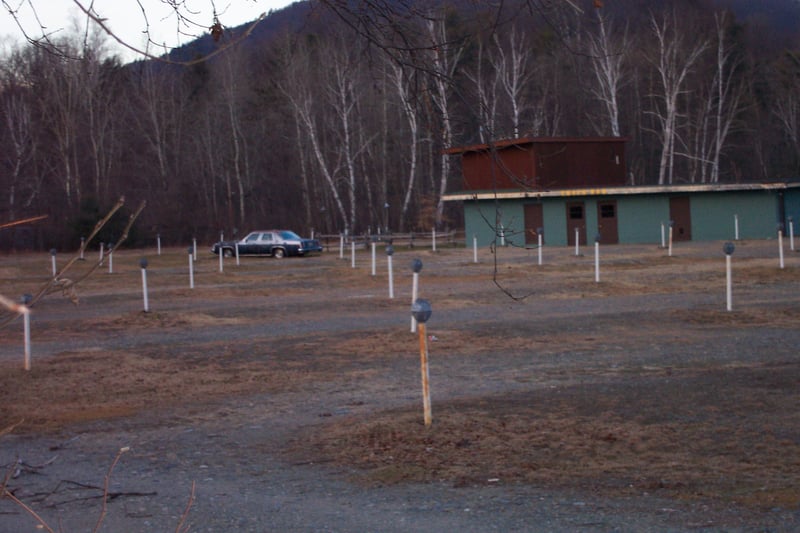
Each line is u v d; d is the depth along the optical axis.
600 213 44.47
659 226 43.88
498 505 6.51
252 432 9.38
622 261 31.50
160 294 25.31
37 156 47.56
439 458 7.90
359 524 6.21
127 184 52.84
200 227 57.44
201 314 20.02
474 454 7.98
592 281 24.70
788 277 24.09
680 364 12.34
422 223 52.12
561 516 6.18
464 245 48.53
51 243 48.97
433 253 40.72
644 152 66.62
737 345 13.83
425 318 8.96
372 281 27.58
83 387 12.02
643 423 8.86
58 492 7.34
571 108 43.97
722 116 58.19
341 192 59.56
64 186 49.56
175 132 56.06
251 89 49.25
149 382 12.30
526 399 10.31
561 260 33.06
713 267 27.78
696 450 7.80
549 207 44.97
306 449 8.52
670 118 49.16
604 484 6.93
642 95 60.19
